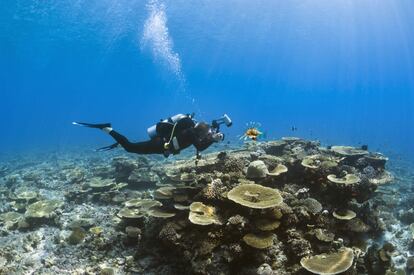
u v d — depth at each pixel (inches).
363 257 274.4
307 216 261.0
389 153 1288.1
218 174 300.7
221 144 820.0
